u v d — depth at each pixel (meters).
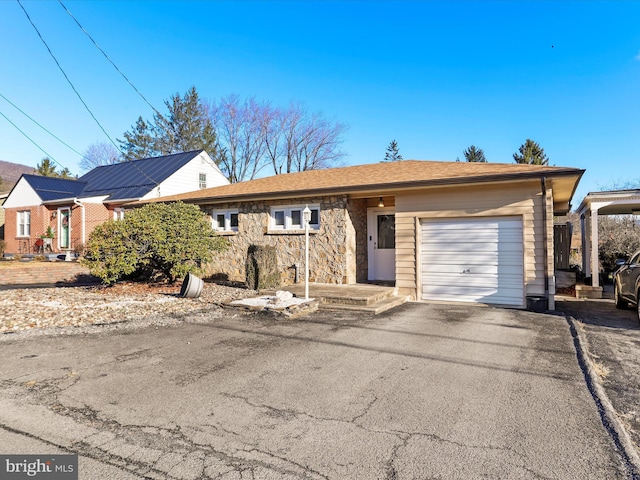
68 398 3.63
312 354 5.06
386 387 3.93
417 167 12.11
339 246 10.95
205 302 8.83
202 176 23.84
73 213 19.83
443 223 9.66
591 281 12.09
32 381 4.05
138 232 10.20
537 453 2.69
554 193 10.63
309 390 3.85
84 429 3.04
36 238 21.08
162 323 6.85
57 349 5.23
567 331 6.38
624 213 14.34
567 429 3.04
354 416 3.27
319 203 11.31
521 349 5.30
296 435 2.95
